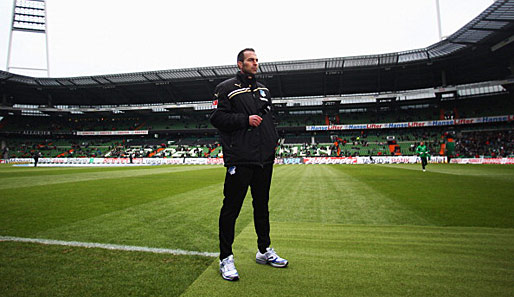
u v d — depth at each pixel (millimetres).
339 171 15680
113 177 12375
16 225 3717
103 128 44812
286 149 36812
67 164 32062
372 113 40500
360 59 31422
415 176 11492
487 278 1888
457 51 28891
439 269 2059
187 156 36438
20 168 21719
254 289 1760
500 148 28203
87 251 2605
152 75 36281
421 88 37438
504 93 33938
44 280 1956
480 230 3260
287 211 4660
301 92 40406
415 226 3504
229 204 2102
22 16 46688
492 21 22641
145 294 1726
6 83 37438
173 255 2486
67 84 39250
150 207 5121
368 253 2457
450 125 34062
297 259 2320
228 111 2123
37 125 44594
